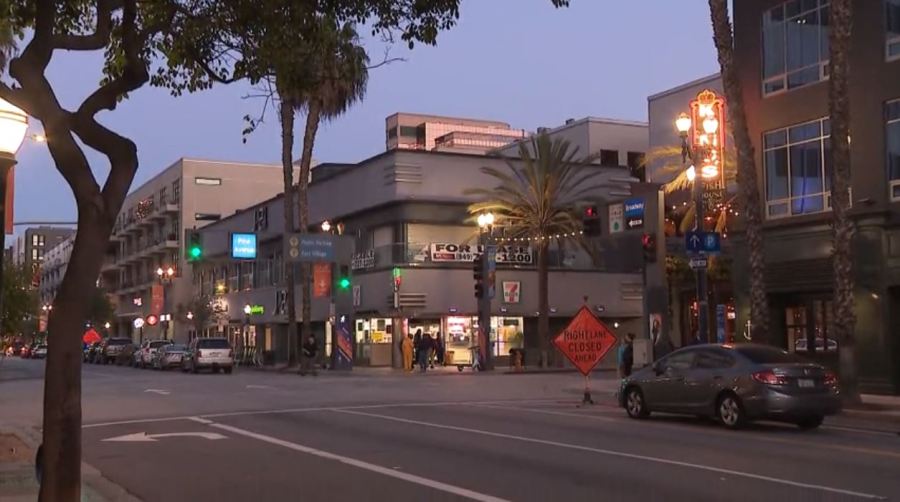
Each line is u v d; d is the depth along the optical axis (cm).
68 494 684
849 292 2067
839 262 2080
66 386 691
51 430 686
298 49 1173
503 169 4988
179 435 1634
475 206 4384
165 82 1196
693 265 2384
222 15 1134
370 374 4047
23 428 1778
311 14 1138
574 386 2972
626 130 6144
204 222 8188
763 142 2689
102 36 788
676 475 1134
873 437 1557
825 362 2559
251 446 1470
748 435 1580
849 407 2005
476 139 9338
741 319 2719
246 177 8388
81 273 699
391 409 2138
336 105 4659
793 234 2573
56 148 707
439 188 4822
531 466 1218
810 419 1670
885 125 2348
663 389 1805
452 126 10956
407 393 2717
